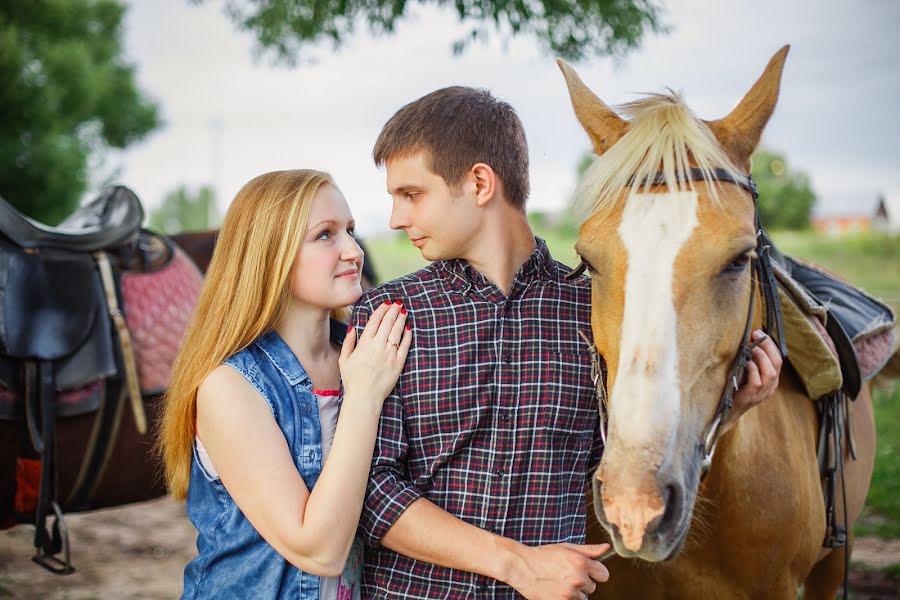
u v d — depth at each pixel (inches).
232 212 58.1
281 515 51.3
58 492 106.8
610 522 46.3
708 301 50.1
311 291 57.1
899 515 171.0
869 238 752.3
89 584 139.7
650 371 47.3
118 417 106.9
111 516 183.0
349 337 56.0
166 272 117.2
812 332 69.6
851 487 91.1
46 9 407.5
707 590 69.8
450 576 53.4
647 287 49.0
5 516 105.0
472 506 54.2
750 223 52.3
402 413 55.0
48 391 99.3
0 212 103.1
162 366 111.0
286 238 55.7
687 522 48.6
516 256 57.8
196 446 57.3
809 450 74.2
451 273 56.4
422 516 51.8
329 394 58.5
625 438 46.4
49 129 394.9
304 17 169.6
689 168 51.7
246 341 56.2
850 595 129.6
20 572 143.6
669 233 50.1
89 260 109.1
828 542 80.4
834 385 74.1
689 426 49.1
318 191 57.6
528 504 54.7
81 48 414.0
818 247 745.0
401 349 54.2
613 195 53.5
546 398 55.1
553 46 161.8
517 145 57.0
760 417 67.4
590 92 62.8
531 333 55.8
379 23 158.4
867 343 91.4
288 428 55.3
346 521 50.5
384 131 55.9
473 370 54.6
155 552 158.7
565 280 58.3
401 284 57.3
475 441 54.8
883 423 250.4
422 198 54.6
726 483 64.4
